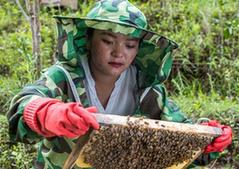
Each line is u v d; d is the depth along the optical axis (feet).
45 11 30.66
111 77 8.87
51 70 8.46
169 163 8.13
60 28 8.38
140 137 7.32
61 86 8.41
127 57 8.44
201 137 8.00
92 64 8.80
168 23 28.17
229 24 27.14
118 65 8.43
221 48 26.27
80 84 8.69
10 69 26.20
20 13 31.78
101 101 9.05
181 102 22.49
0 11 32.19
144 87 9.32
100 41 8.34
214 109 21.24
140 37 8.58
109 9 8.24
